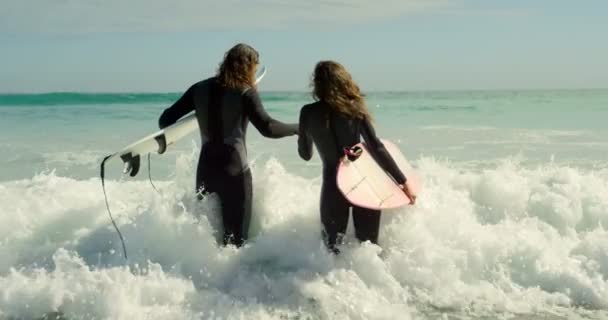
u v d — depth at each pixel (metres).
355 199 3.32
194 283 3.35
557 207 4.20
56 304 3.06
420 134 11.81
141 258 3.58
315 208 4.18
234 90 3.57
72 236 4.05
